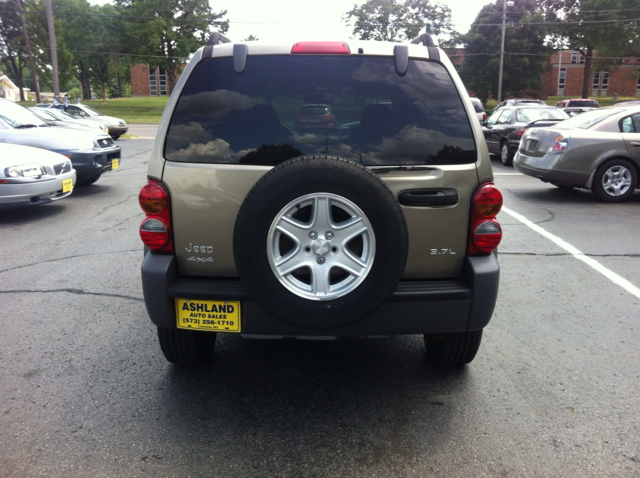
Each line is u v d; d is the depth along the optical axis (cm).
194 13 5741
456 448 275
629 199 959
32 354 379
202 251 290
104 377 347
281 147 288
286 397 325
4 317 445
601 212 850
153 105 6203
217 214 285
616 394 329
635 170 921
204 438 282
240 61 299
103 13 6488
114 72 6931
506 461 264
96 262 600
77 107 2491
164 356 369
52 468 257
